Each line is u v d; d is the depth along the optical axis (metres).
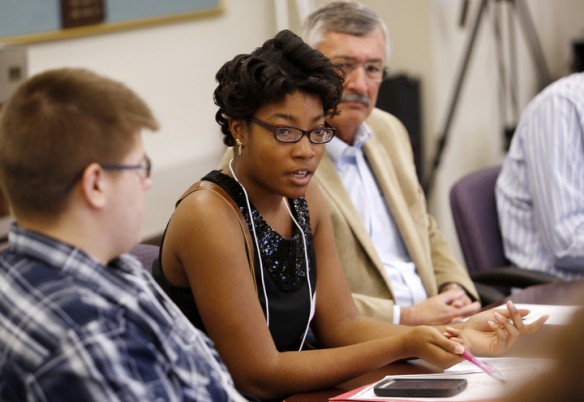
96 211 2.41
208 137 9.27
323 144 3.43
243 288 3.33
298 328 3.67
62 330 2.24
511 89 9.85
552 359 1.48
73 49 7.94
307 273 3.66
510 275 5.09
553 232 5.17
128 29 8.36
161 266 3.51
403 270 4.75
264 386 3.31
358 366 3.36
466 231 5.39
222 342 3.32
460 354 3.24
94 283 2.39
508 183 5.52
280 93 3.27
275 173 3.37
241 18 9.47
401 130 5.19
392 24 9.30
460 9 9.38
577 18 11.45
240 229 3.40
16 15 7.42
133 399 2.28
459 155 9.57
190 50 8.98
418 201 5.02
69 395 2.22
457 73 9.42
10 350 2.26
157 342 2.47
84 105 2.38
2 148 2.39
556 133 5.23
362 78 4.61
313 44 4.68
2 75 5.95
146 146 8.62
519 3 10.06
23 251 2.39
